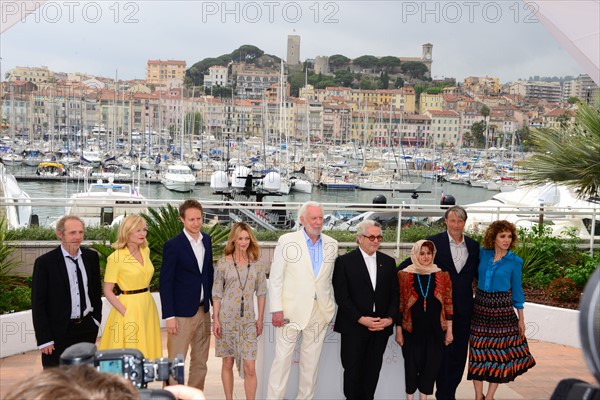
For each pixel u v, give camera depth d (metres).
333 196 57.38
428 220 16.41
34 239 8.15
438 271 4.58
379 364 4.54
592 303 1.14
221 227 7.50
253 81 119.50
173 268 4.38
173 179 53.66
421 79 143.88
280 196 51.50
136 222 4.29
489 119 102.06
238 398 4.89
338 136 100.00
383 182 60.66
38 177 53.38
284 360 4.45
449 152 89.62
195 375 4.59
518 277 4.67
